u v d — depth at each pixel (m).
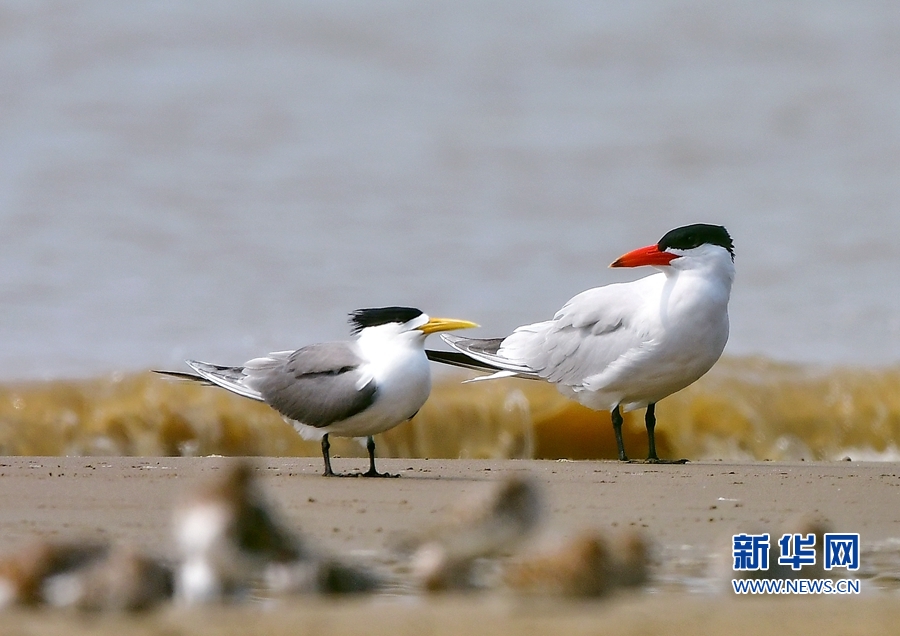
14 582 6.49
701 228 13.54
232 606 6.54
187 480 11.30
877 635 6.16
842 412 17.62
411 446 16.84
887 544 9.15
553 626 6.18
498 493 7.31
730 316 23.22
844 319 22.94
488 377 14.48
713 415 17.36
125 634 5.93
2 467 11.99
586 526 9.59
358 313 12.11
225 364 20.27
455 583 7.25
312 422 11.81
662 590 7.60
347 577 7.10
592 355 13.75
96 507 9.88
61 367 19.34
